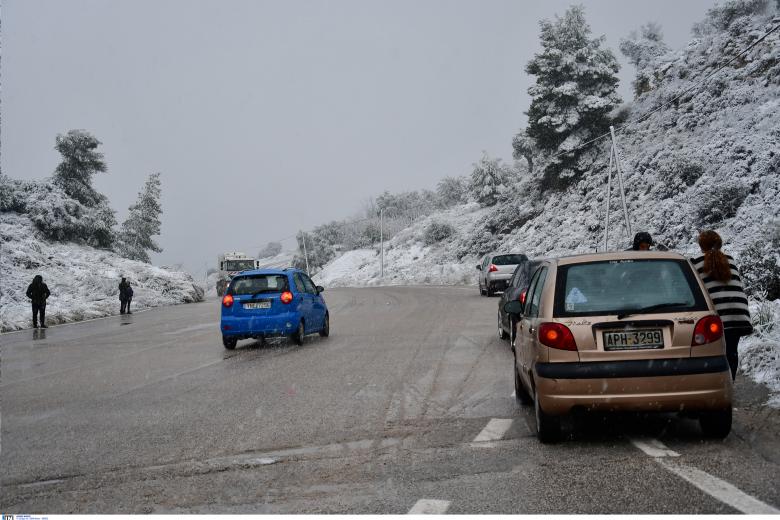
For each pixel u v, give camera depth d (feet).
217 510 14.33
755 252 46.39
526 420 21.76
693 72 154.20
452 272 179.63
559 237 149.28
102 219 165.78
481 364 34.14
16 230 137.59
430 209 379.76
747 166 99.55
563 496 14.25
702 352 17.61
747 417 20.38
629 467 16.11
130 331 67.41
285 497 14.98
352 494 15.01
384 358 37.58
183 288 146.30
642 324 17.71
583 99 167.63
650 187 132.36
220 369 36.27
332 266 300.40
